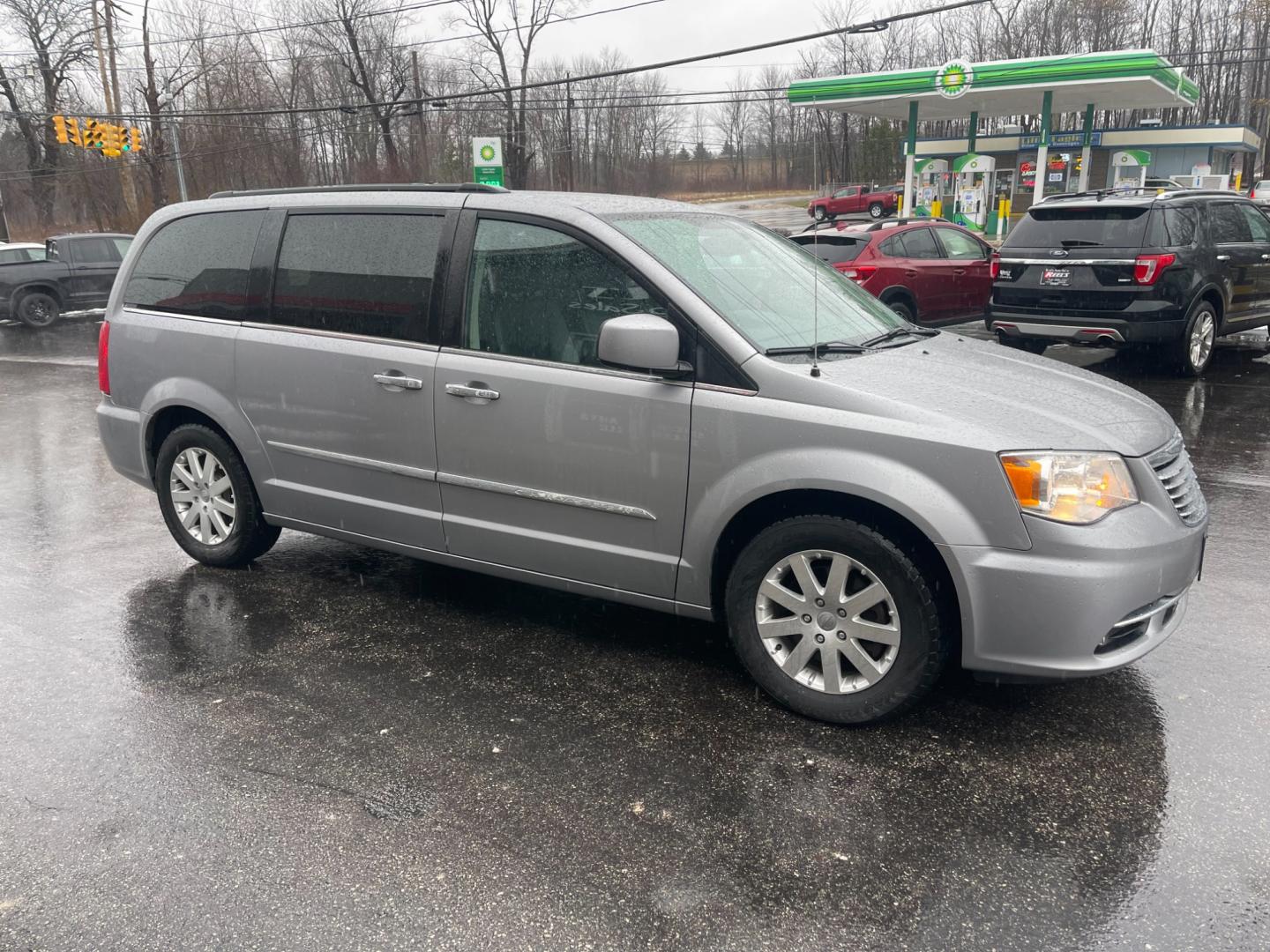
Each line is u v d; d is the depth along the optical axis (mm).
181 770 3244
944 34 60719
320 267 4449
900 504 3166
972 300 12820
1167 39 61500
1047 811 2959
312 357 4414
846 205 41875
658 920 2514
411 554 4391
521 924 2506
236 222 4770
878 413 3270
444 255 4094
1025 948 2404
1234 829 2850
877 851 2783
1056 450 3129
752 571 3514
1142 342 9406
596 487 3766
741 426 3428
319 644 4234
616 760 3279
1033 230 9984
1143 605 3191
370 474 4371
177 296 4953
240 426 4742
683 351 3562
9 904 2607
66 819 2979
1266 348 11734
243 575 5125
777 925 2494
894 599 3273
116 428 5227
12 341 17562
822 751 3314
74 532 5977
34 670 4012
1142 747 3309
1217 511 5820
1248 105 61750
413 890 2637
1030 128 59562
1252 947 2393
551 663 4031
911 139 30828
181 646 4234
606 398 3674
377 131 46375
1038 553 3094
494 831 2893
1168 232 9289
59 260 19703
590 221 3791
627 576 3793
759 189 51719
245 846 2834
